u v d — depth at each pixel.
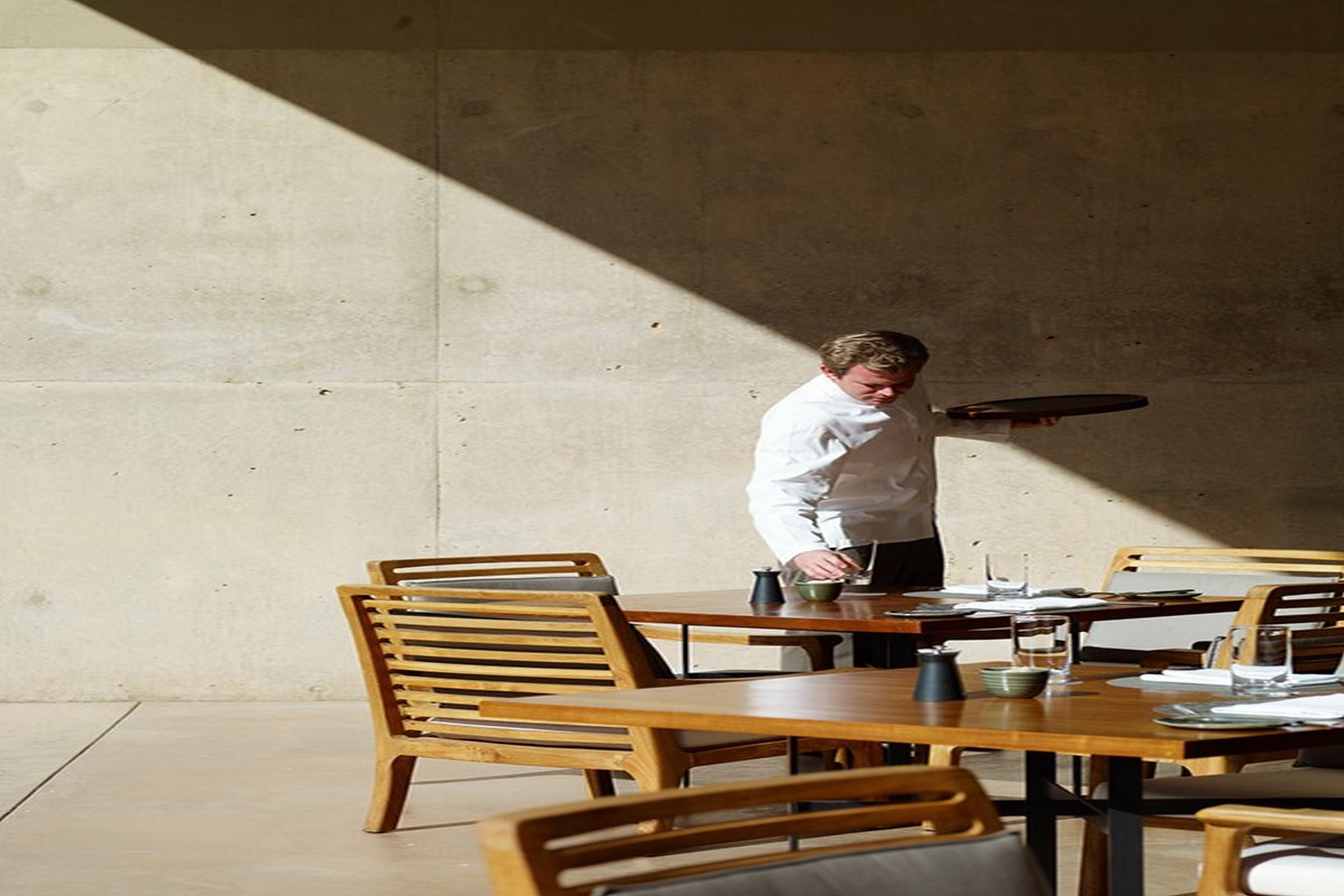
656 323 8.65
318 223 8.62
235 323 8.61
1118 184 8.66
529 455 8.65
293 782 6.44
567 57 8.65
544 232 8.65
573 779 6.50
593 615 4.54
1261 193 8.70
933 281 8.64
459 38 8.65
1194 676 3.25
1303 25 8.69
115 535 8.59
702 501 8.65
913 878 1.67
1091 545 8.70
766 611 5.14
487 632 4.92
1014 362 8.64
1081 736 2.53
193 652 8.60
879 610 5.04
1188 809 3.09
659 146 8.64
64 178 8.59
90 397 8.59
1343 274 8.70
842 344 6.05
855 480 6.21
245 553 8.61
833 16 8.64
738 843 1.73
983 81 8.66
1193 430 8.70
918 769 1.83
